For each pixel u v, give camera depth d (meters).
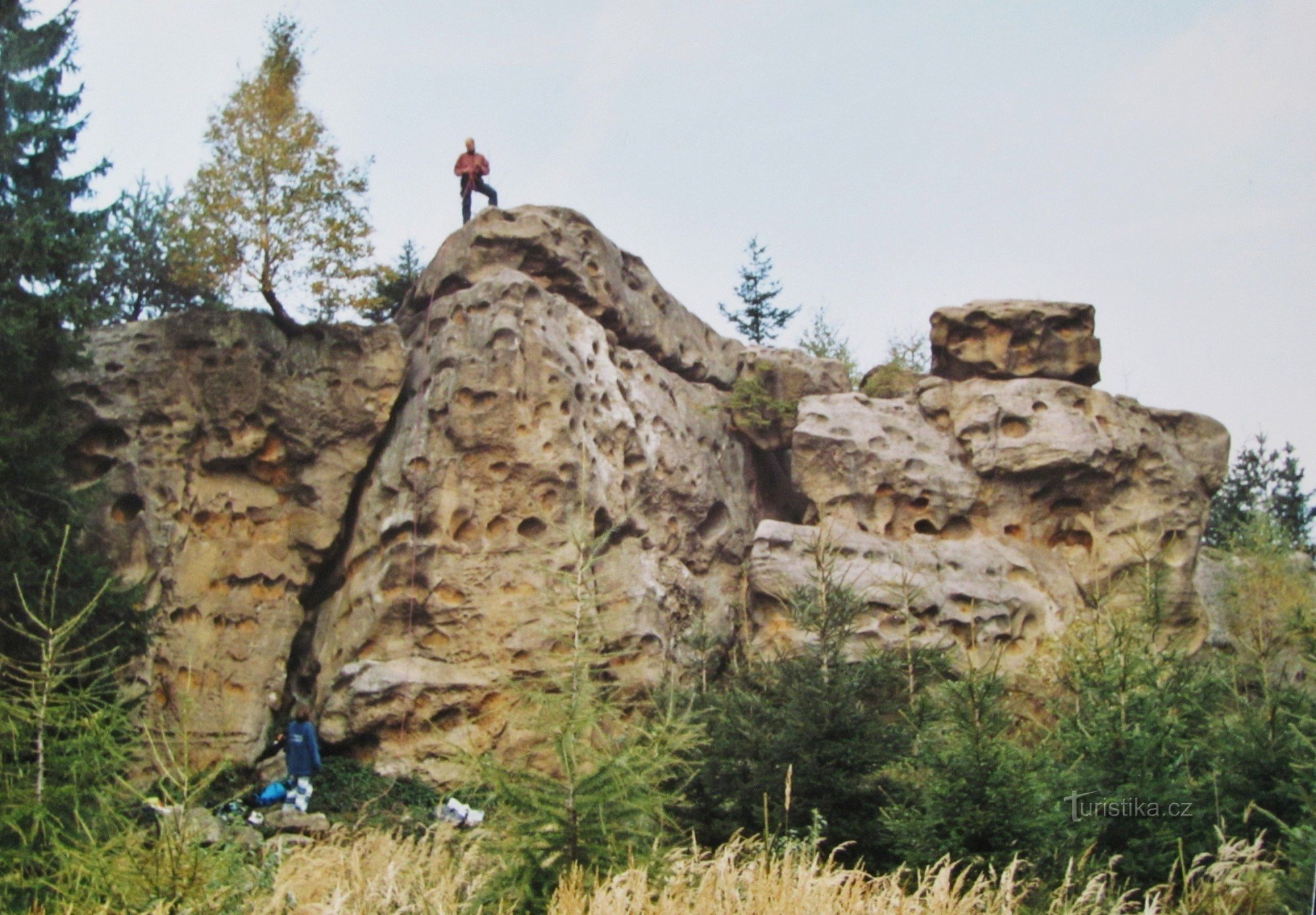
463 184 30.55
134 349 23.67
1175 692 15.20
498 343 24.20
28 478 19.05
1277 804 14.55
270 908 9.98
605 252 28.17
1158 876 13.12
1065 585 27.22
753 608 25.84
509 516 23.41
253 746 22.06
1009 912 10.76
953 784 12.41
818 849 13.68
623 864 10.28
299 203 25.25
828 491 27.91
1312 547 46.12
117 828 10.30
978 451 28.42
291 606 23.56
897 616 24.97
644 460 26.44
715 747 15.09
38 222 20.03
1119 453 28.41
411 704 21.69
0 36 21.86
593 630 12.00
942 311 30.41
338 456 24.30
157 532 22.66
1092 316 30.28
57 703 11.12
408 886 11.31
